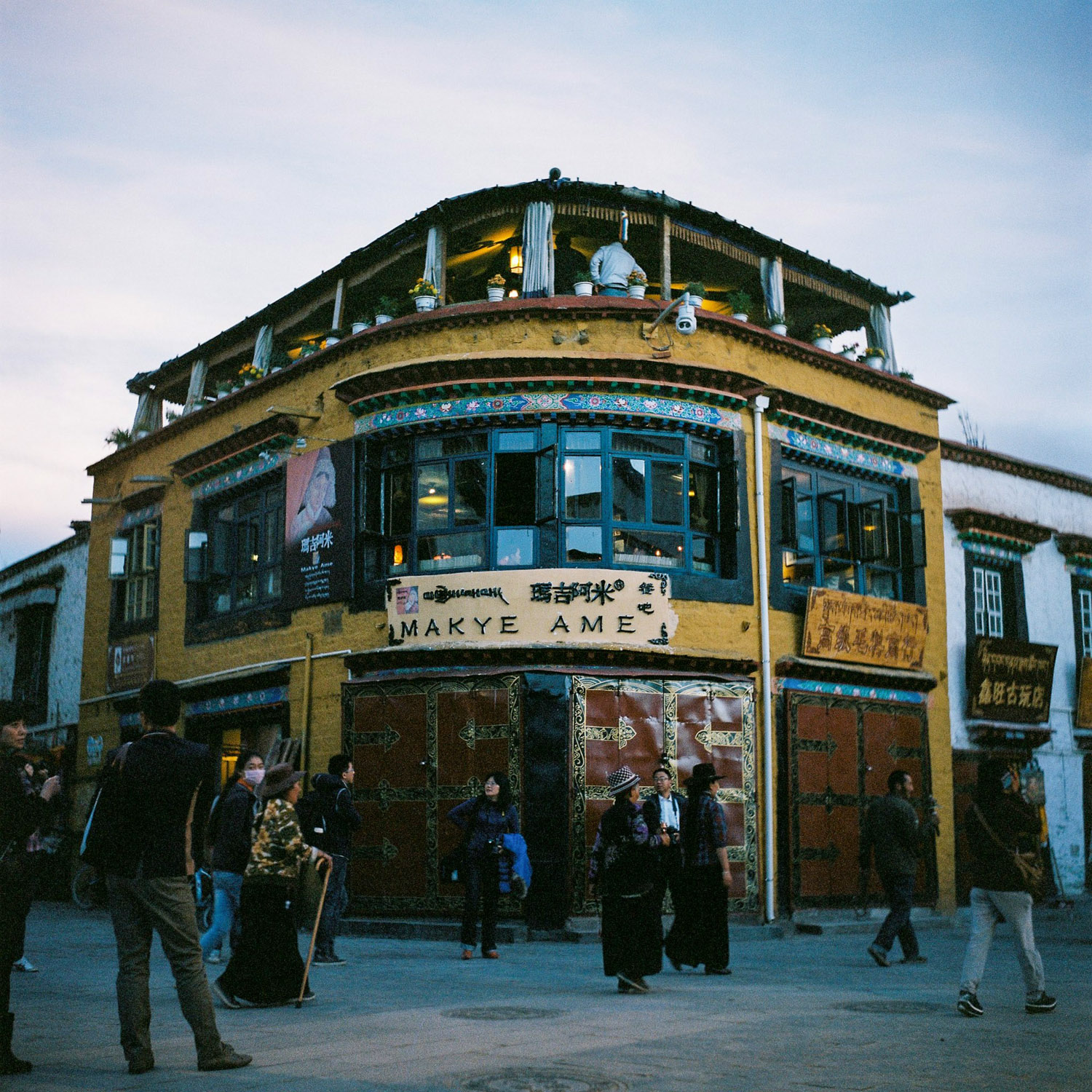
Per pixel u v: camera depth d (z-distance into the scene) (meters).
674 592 15.18
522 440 15.36
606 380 15.23
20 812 5.59
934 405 19.38
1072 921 17.81
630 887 8.32
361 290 19.02
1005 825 7.42
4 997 5.38
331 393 16.92
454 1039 6.20
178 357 22.36
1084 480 22.16
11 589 27.12
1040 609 20.80
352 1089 4.94
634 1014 7.12
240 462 18.88
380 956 11.30
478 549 15.27
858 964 10.82
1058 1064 5.68
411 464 15.80
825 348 18.34
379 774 14.84
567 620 14.59
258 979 7.40
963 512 19.44
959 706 18.88
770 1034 6.42
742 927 14.52
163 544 20.86
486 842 11.21
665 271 16.81
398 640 15.14
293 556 17.03
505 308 15.53
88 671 22.73
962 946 13.22
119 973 5.45
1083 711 21.03
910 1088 5.08
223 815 8.75
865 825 10.95
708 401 15.80
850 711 16.59
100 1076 5.26
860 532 17.64
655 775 10.16
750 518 16.06
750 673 15.48
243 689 17.75
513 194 16.38
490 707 14.36
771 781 15.34
